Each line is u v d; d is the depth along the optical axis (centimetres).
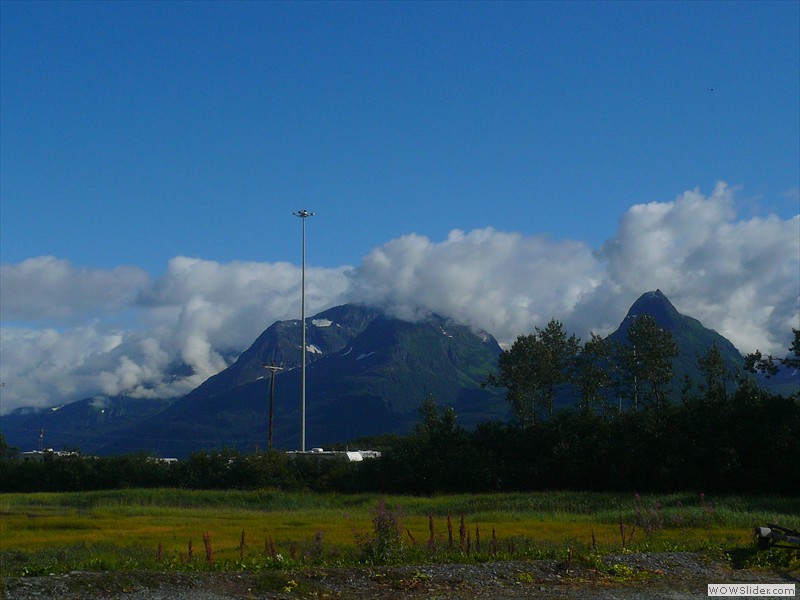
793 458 5503
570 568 1720
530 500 5081
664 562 1838
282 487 7606
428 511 4791
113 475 8119
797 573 1803
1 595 1296
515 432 7131
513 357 8612
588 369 8131
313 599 1422
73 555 2234
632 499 5031
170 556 2169
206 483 7844
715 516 3362
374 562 1764
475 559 1823
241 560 1734
